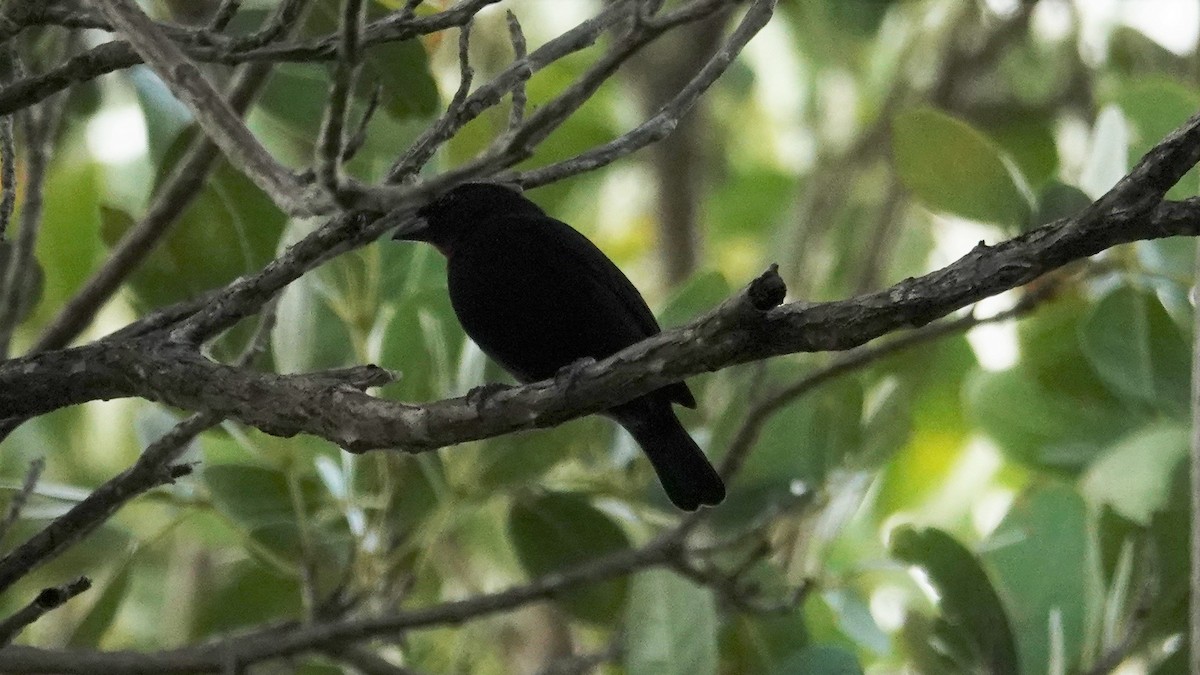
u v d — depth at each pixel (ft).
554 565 34.76
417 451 19.35
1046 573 33.42
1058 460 38.11
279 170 16.69
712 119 59.88
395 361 31.94
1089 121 50.80
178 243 30.60
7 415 21.06
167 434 22.71
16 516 24.81
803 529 38.32
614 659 36.06
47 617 43.73
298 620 33.99
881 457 34.45
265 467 32.40
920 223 53.21
